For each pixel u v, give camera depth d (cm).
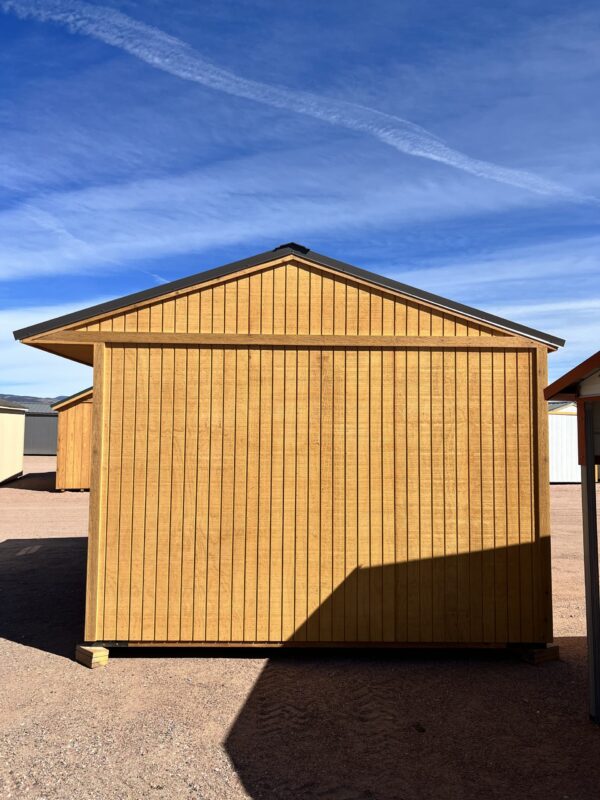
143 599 650
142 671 618
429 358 677
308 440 669
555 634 743
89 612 643
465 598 657
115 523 656
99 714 518
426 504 666
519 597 658
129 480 660
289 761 445
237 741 473
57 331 666
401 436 671
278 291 677
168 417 666
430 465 669
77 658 645
